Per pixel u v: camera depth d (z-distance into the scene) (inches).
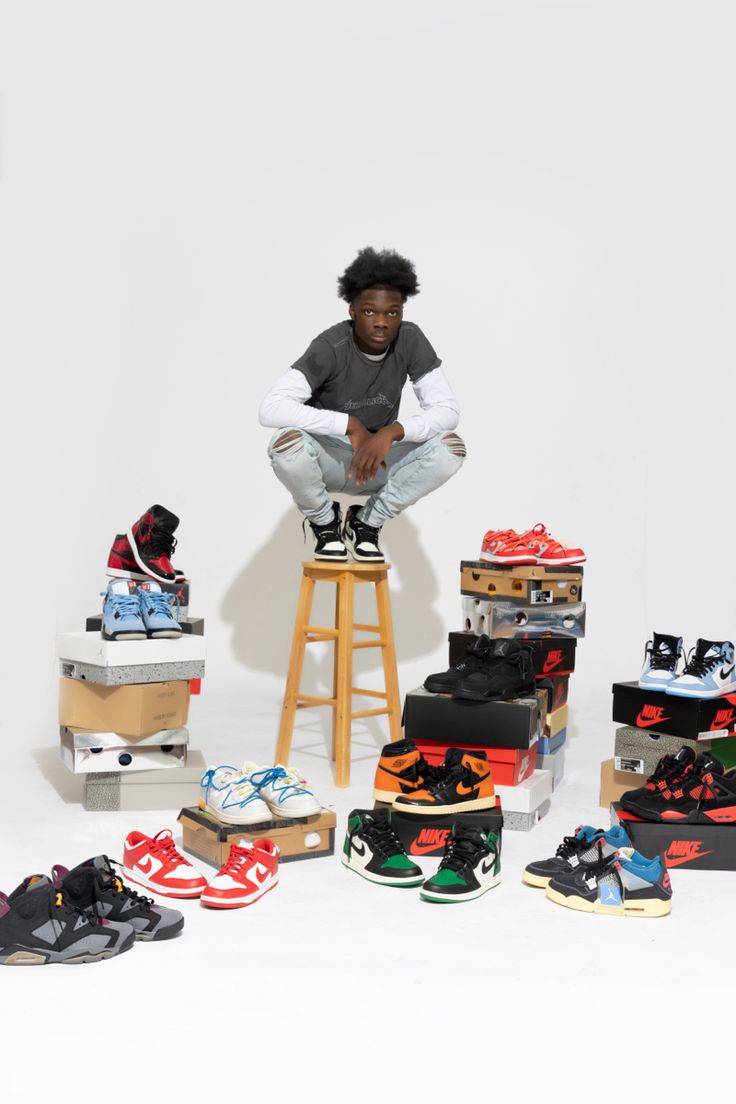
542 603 149.4
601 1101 70.1
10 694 181.5
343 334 151.7
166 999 83.2
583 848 108.1
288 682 153.1
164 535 144.6
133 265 199.8
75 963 89.6
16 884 106.0
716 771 117.8
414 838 117.6
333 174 203.5
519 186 205.8
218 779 116.3
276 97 202.8
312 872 113.1
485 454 206.5
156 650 132.0
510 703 127.0
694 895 107.3
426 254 205.2
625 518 208.7
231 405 202.4
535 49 205.3
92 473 198.5
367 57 203.8
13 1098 69.6
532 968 89.6
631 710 132.7
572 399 207.3
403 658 203.5
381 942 94.7
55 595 194.2
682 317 209.0
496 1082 72.1
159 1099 69.6
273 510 203.2
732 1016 81.6
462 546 205.6
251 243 202.1
